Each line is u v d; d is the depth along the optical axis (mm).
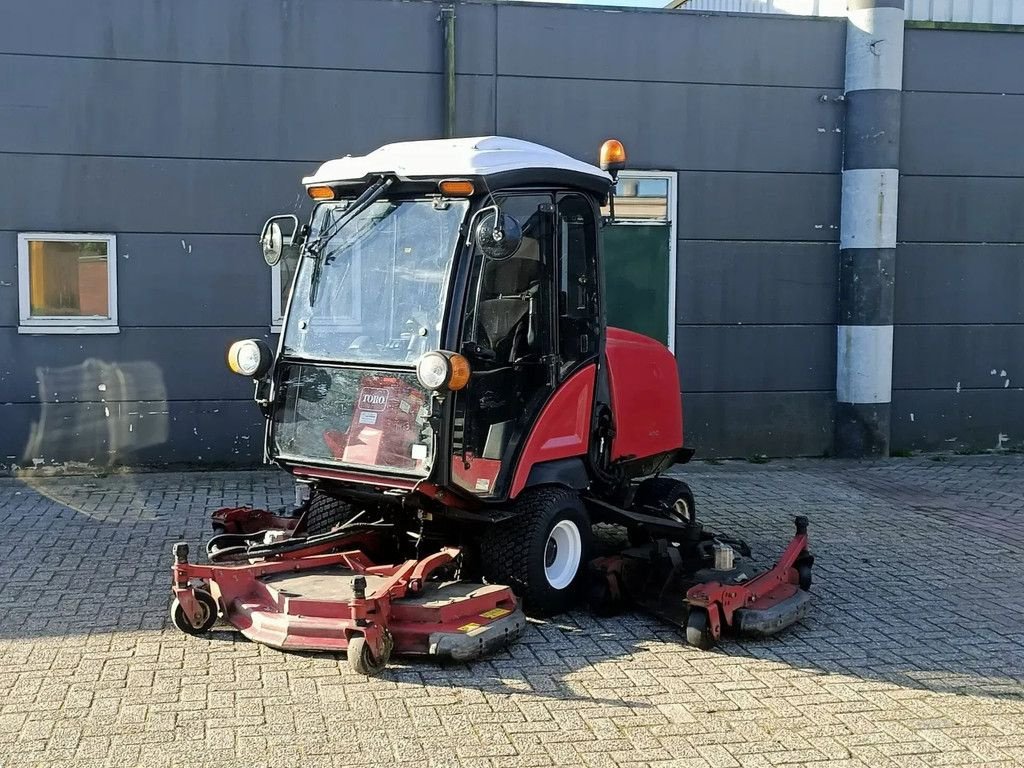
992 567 7453
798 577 6434
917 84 11461
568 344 6410
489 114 10695
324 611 5414
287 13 10258
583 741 4504
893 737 4602
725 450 11461
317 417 5996
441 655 5242
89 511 8648
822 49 11297
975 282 11773
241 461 10492
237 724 4590
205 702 4812
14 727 4535
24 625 5816
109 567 6992
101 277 10172
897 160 11344
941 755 4438
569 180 6277
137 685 4988
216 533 7430
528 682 5148
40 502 8977
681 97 11062
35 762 4223
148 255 10203
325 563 6066
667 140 11070
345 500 6500
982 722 4781
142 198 10156
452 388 5379
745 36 11133
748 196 11289
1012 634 6035
